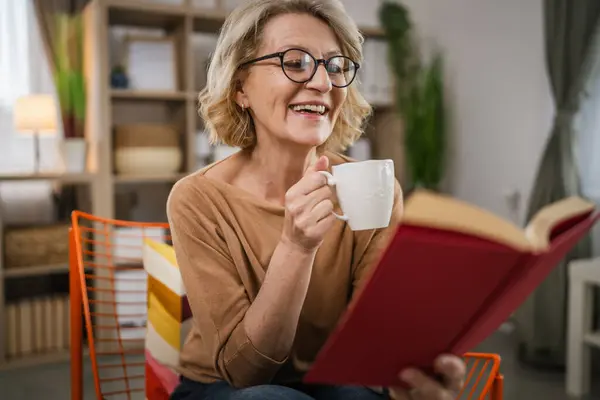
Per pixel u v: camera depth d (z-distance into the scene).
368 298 0.61
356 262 1.12
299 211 0.85
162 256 1.34
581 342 2.49
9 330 2.97
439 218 0.58
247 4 1.06
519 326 2.93
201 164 3.45
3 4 3.26
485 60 3.64
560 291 2.81
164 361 1.29
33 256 2.98
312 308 1.09
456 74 3.88
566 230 0.70
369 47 3.87
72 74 3.26
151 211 3.64
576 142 2.89
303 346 1.11
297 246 0.88
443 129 3.95
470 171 3.83
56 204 3.41
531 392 2.53
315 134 1.01
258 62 1.02
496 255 0.59
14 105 3.11
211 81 1.14
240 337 0.94
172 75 3.38
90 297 3.06
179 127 3.48
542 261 0.63
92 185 3.06
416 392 0.78
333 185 0.86
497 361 1.13
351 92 1.19
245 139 1.12
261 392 0.92
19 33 3.29
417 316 0.65
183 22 3.33
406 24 3.95
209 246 1.05
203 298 1.02
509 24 3.45
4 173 2.87
